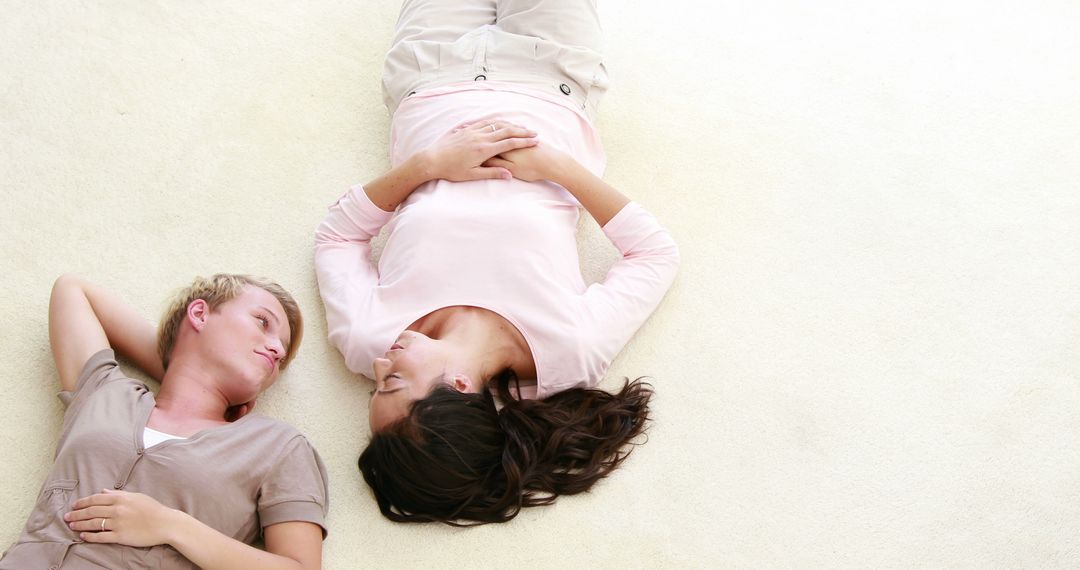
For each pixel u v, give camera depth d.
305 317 1.74
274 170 1.92
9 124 1.93
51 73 2.00
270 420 1.51
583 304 1.62
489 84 1.79
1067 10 2.17
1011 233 1.87
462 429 1.50
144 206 1.85
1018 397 1.68
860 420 1.65
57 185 1.86
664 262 1.71
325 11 2.15
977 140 1.99
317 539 1.45
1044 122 2.02
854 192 1.92
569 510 1.55
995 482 1.59
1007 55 2.11
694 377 1.70
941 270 1.82
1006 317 1.77
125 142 1.93
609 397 1.62
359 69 2.07
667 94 2.05
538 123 1.77
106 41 2.06
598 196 1.71
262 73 2.05
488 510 1.52
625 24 2.15
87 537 1.32
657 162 1.95
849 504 1.57
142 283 1.76
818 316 1.76
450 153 1.69
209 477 1.40
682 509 1.56
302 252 1.82
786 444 1.63
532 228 1.63
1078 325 1.76
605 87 1.86
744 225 1.87
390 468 1.50
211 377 1.52
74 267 1.77
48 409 1.61
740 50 2.12
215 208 1.86
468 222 1.64
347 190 1.90
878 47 2.12
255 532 1.45
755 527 1.55
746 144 1.98
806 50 2.12
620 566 1.50
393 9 2.17
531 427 1.55
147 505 1.33
